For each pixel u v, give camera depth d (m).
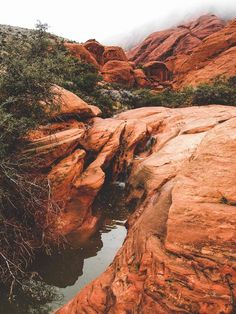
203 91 20.45
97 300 5.08
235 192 4.75
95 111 14.19
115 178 12.64
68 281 7.32
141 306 4.38
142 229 5.52
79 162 9.74
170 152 10.28
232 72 31.38
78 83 19.11
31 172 8.54
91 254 8.35
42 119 9.63
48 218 8.18
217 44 36.22
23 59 8.91
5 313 6.33
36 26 10.80
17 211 7.71
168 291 4.21
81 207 9.40
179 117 15.41
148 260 4.72
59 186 8.80
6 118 7.28
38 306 6.53
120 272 5.07
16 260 7.01
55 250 8.36
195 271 4.20
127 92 23.23
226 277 4.02
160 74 43.81
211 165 5.43
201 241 4.38
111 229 9.66
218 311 3.88
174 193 5.20
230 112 14.84
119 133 12.35
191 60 37.72
